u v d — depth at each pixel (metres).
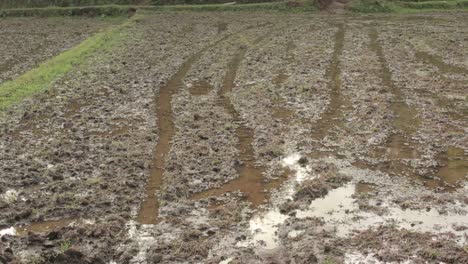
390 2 46.22
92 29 42.44
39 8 51.19
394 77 24.36
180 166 15.48
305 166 15.48
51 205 13.47
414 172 14.93
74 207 13.28
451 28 35.88
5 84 24.95
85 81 25.12
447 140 17.06
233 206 13.22
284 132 18.09
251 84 23.95
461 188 13.97
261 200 13.62
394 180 14.46
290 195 13.82
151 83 24.62
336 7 46.28
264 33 36.03
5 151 16.95
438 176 14.66
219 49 31.34
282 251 11.37
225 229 12.26
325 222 12.49
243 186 14.36
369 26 37.97
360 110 19.92
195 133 18.14
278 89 22.91
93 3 51.78
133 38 35.69
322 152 16.45
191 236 11.96
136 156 16.31
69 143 17.50
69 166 15.70
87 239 11.95
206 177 14.79
